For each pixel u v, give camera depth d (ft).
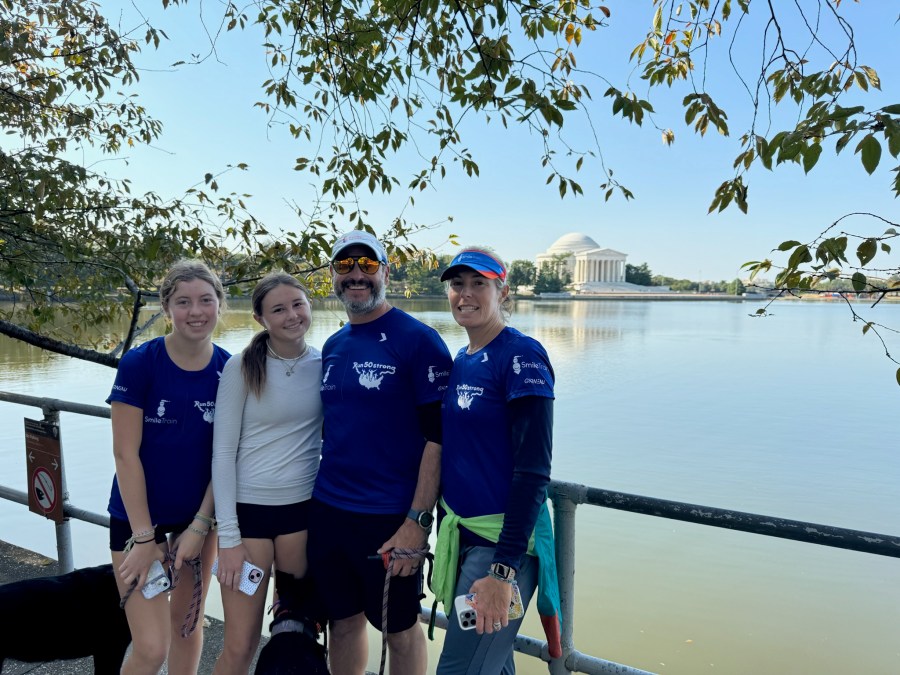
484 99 12.05
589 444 54.95
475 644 6.70
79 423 47.42
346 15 15.06
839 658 22.50
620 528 34.96
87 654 8.66
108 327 21.29
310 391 8.31
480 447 6.99
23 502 13.87
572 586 7.67
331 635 8.50
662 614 25.50
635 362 118.73
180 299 8.10
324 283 15.98
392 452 7.81
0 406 53.26
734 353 140.36
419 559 7.54
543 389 6.59
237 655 7.98
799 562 30.76
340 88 15.05
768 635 24.06
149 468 8.17
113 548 8.38
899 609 26.23
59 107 17.72
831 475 46.70
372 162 15.25
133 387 8.01
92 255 16.06
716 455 51.52
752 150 9.66
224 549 7.94
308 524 8.16
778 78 10.85
